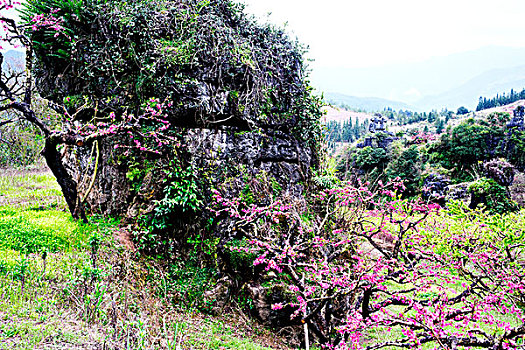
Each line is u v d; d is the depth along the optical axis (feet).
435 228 24.66
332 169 33.65
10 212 24.52
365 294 15.03
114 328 13.70
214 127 24.23
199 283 20.85
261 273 20.97
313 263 19.62
